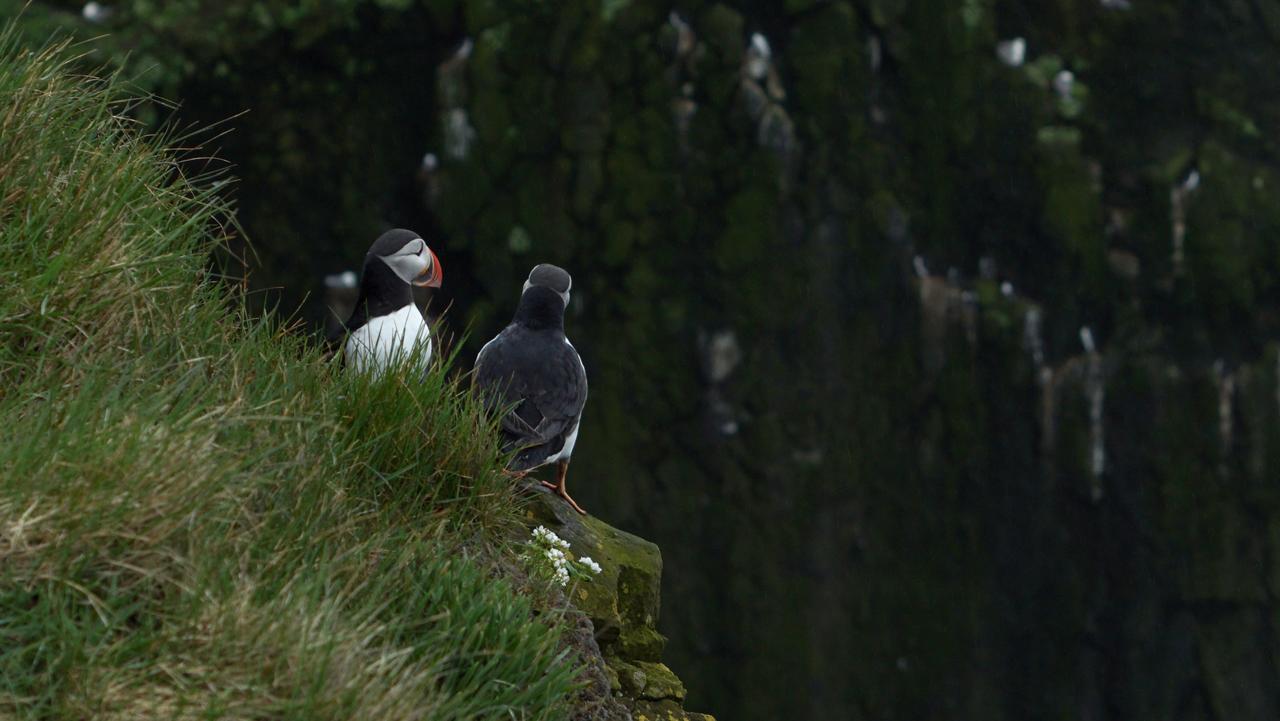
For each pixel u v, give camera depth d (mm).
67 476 2928
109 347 3514
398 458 3863
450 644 3389
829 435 17391
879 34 17188
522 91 16391
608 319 17000
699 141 16734
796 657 17312
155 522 2979
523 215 16625
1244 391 17688
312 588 3137
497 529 4074
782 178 16812
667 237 16938
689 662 17250
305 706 2830
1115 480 17703
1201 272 17734
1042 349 17656
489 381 4824
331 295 16594
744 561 17203
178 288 3869
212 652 2869
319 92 16328
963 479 17781
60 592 2787
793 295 17109
